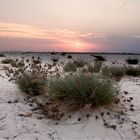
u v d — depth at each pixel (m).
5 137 2.94
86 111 3.64
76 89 3.91
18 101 4.34
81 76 4.36
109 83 4.21
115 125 3.23
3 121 3.42
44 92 4.67
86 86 3.92
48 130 3.15
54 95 4.11
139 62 22.22
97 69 8.55
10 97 4.62
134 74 8.57
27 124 3.32
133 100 4.36
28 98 4.51
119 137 2.98
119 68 8.61
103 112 3.63
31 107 4.00
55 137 2.97
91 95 3.78
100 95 3.80
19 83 4.96
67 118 3.49
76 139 2.92
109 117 3.50
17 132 3.08
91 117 3.48
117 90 4.69
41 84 4.76
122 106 3.95
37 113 3.73
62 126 3.27
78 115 3.55
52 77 5.00
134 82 6.79
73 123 3.34
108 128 3.19
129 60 20.66
